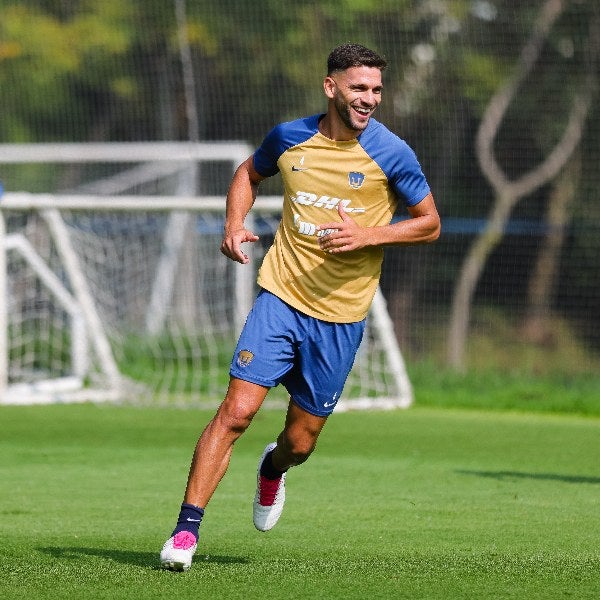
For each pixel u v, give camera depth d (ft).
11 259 173.37
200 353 179.32
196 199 152.15
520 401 167.43
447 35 240.12
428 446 119.75
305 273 61.62
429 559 64.34
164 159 222.48
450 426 138.51
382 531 73.72
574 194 241.35
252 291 176.45
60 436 122.62
